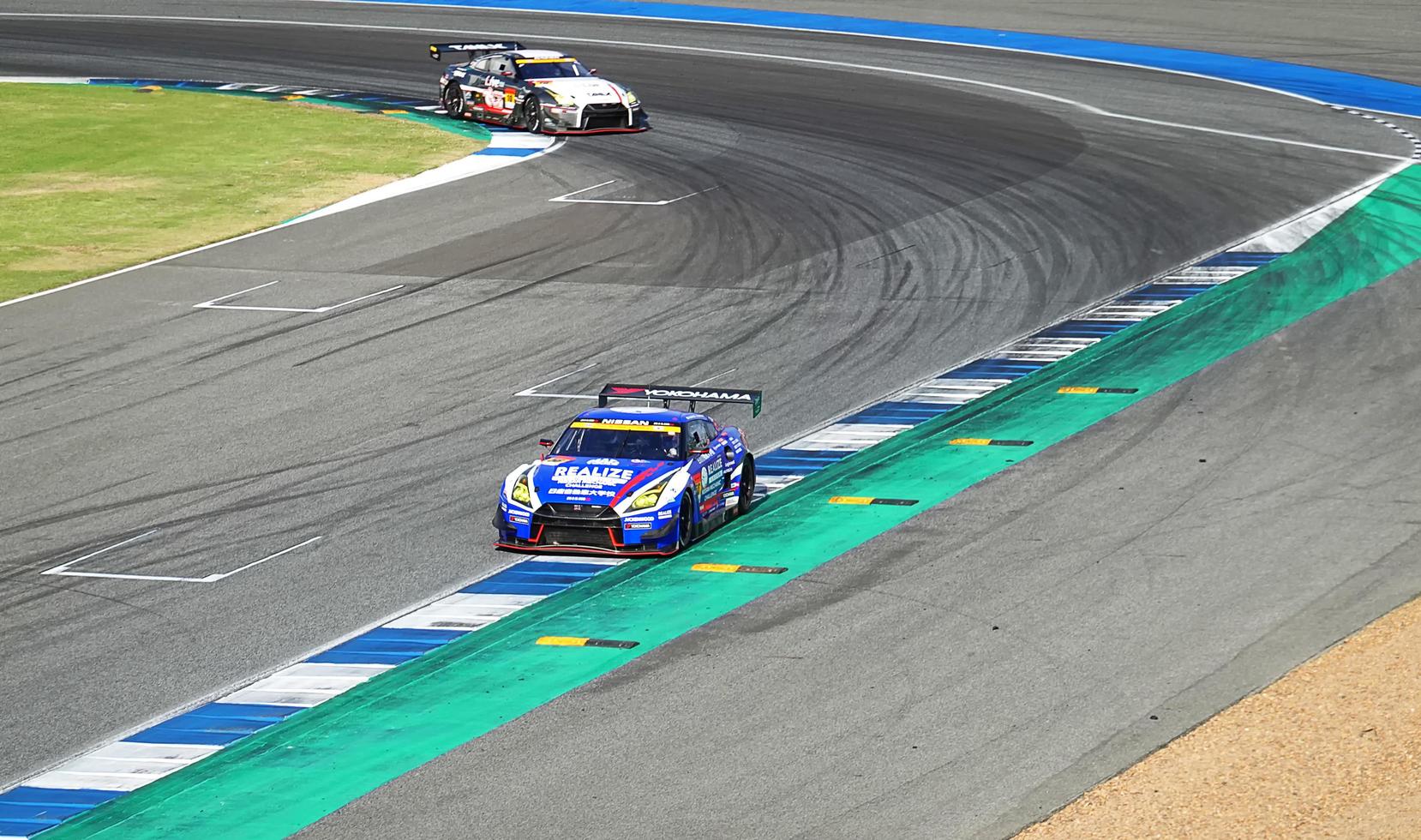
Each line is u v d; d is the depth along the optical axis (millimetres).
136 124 173875
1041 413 89625
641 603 64312
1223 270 118562
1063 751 49719
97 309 112438
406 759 50812
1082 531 71438
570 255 125812
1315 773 46250
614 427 74188
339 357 101375
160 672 58312
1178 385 93875
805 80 195500
